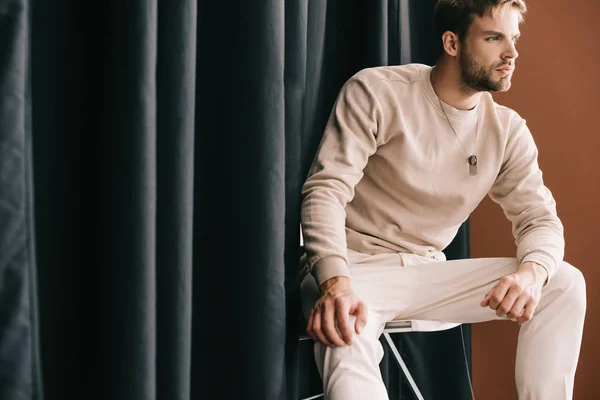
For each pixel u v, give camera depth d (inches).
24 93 50.1
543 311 74.0
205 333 67.9
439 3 78.2
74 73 57.2
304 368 89.1
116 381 56.1
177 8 60.3
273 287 68.2
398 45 95.8
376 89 77.4
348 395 62.3
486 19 74.3
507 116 80.8
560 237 78.0
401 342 102.9
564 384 72.0
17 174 49.7
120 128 56.1
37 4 55.2
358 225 79.4
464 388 106.5
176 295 60.4
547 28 115.3
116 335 56.1
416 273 74.7
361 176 75.9
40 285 55.5
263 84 68.2
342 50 89.9
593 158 115.1
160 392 60.2
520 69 115.8
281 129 69.3
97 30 57.9
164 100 60.1
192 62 61.4
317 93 84.3
